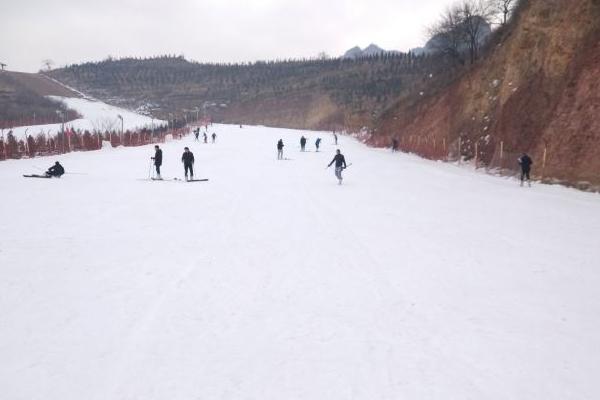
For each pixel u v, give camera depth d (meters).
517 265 10.85
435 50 65.62
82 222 15.01
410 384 5.81
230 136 84.75
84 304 8.28
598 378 5.98
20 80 183.00
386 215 16.98
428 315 7.95
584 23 29.89
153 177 27.03
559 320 7.77
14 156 39.47
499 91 38.50
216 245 12.52
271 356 6.52
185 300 8.54
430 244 12.79
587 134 25.72
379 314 7.99
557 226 15.23
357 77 179.62
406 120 61.62
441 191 23.28
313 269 10.48
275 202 19.69
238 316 7.86
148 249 12.01
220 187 24.05
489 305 8.41
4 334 7.10
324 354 6.59
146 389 5.68
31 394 5.56
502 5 55.12
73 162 36.78
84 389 5.67
